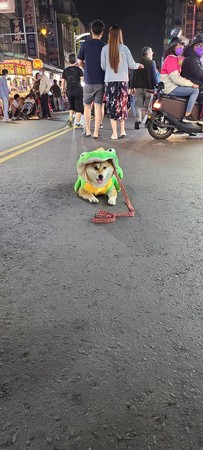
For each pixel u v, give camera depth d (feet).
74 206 10.34
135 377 4.23
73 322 5.24
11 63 70.74
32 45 112.47
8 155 18.74
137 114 30.96
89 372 4.31
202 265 6.89
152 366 4.40
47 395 4.00
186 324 5.16
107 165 10.11
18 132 29.66
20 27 94.63
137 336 4.92
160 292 5.98
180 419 3.71
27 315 5.43
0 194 11.66
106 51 21.79
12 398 3.97
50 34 146.72
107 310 5.51
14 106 45.70
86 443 3.47
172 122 22.91
